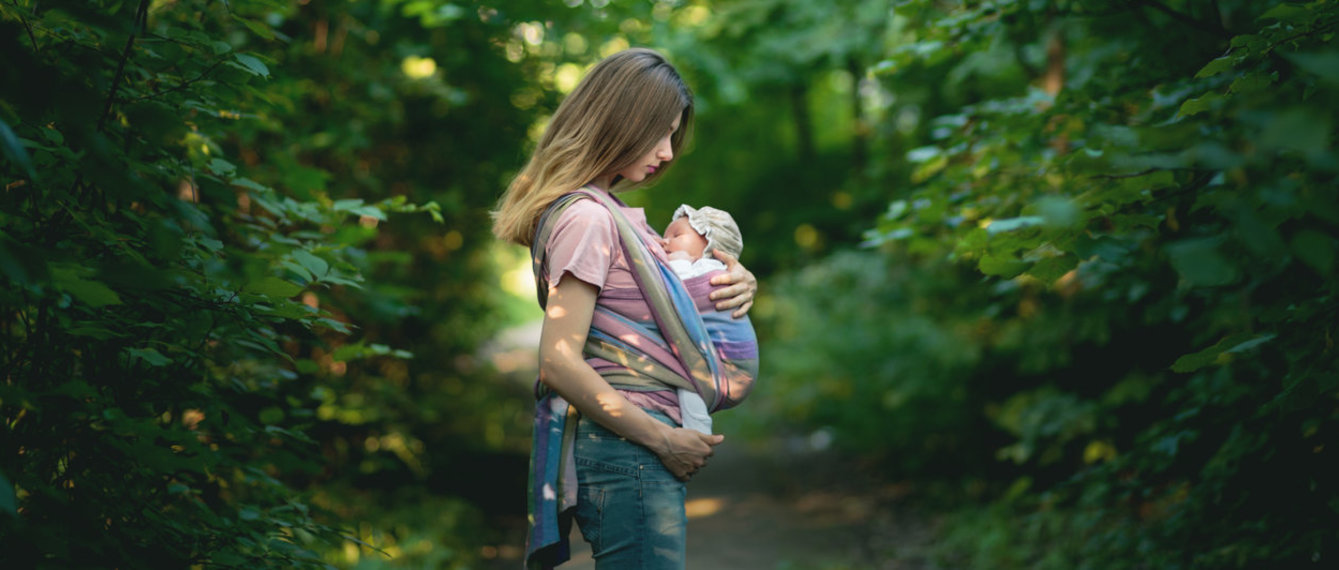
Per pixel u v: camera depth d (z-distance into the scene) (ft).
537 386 5.83
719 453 25.13
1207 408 8.69
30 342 5.11
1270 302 7.91
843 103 42.32
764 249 38.11
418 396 18.85
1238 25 8.61
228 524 6.02
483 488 19.25
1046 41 12.66
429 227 17.60
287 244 7.06
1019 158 8.92
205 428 6.66
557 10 15.47
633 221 5.81
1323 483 7.62
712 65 22.75
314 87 12.41
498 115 17.19
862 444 21.81
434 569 12.75
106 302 4.01
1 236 3.44
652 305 5.49
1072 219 3.68
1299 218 4.60
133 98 5.47
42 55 4.93
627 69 5.74
